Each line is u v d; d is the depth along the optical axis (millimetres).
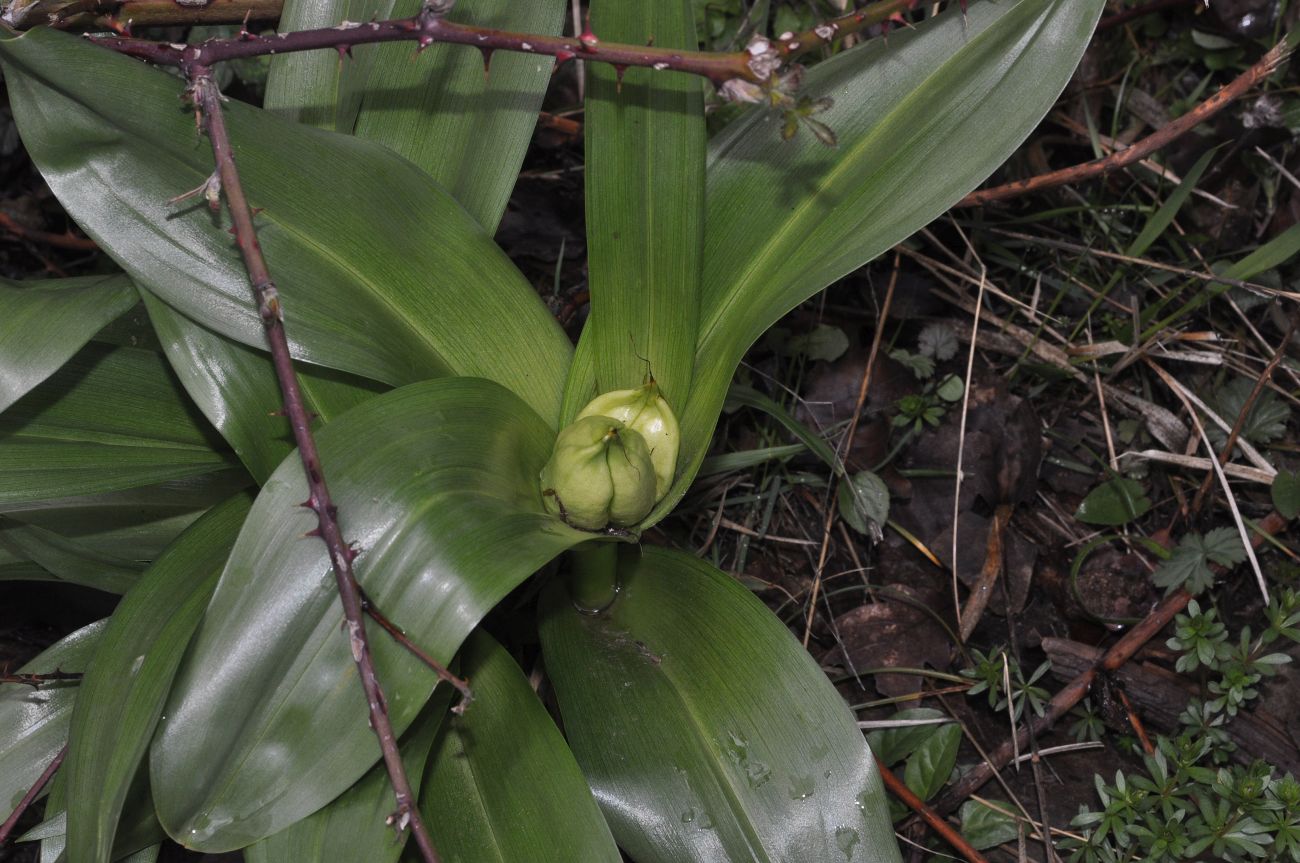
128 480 510
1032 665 617
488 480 484
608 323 525
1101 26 693
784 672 506
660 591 537
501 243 684
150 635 483
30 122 475
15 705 531
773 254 526
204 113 472
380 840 474
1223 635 577
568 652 529
